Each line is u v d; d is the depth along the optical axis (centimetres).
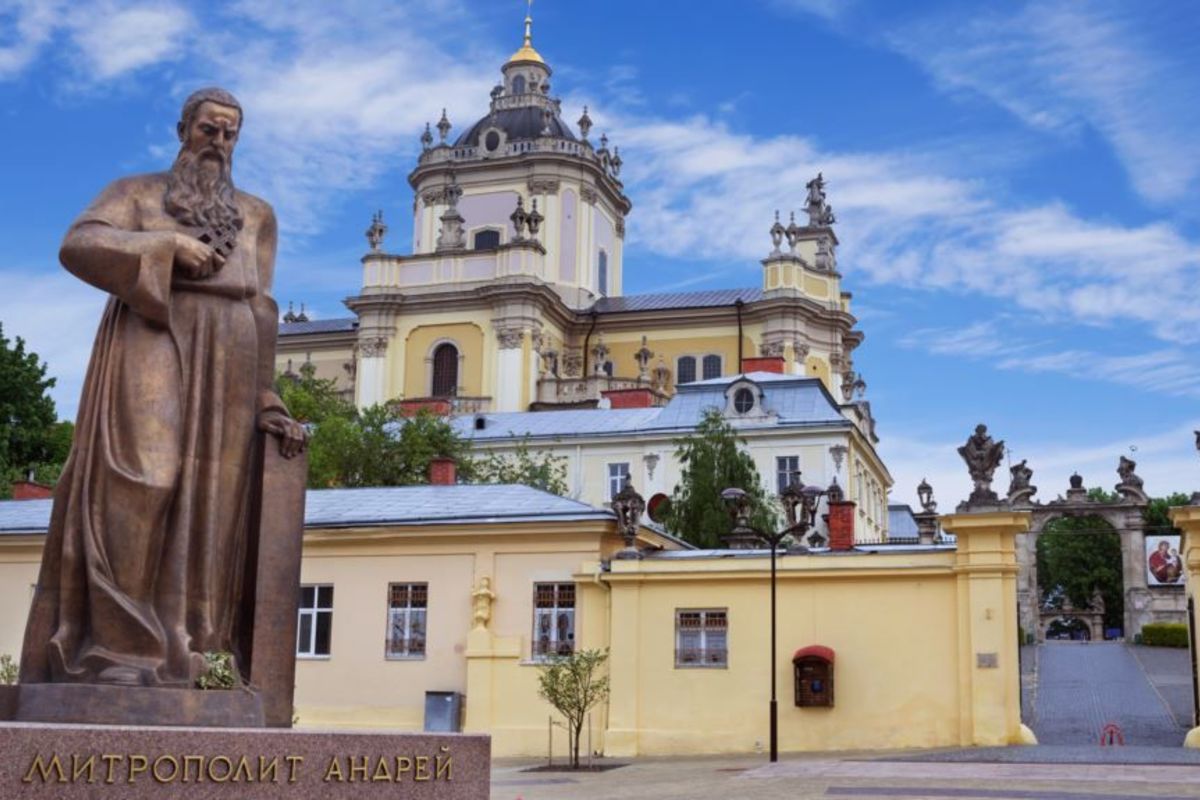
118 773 790
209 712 898
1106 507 5816
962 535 2834
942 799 1775
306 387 6694
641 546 3294
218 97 977
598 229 8869
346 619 3225
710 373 8238
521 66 9112
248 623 970
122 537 912
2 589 3428
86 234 917
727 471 5103
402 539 3212
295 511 994
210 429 953
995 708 2753
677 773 2423
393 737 869
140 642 905
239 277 974
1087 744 2744
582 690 2762
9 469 5575
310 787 841
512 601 3130
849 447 6200
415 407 7306
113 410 930
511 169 8588
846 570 2906
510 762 2859
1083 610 8538
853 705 2853
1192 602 2716
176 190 965
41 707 873
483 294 7950
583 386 7825
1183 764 2262
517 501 3284
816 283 8381
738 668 2942
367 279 8206
